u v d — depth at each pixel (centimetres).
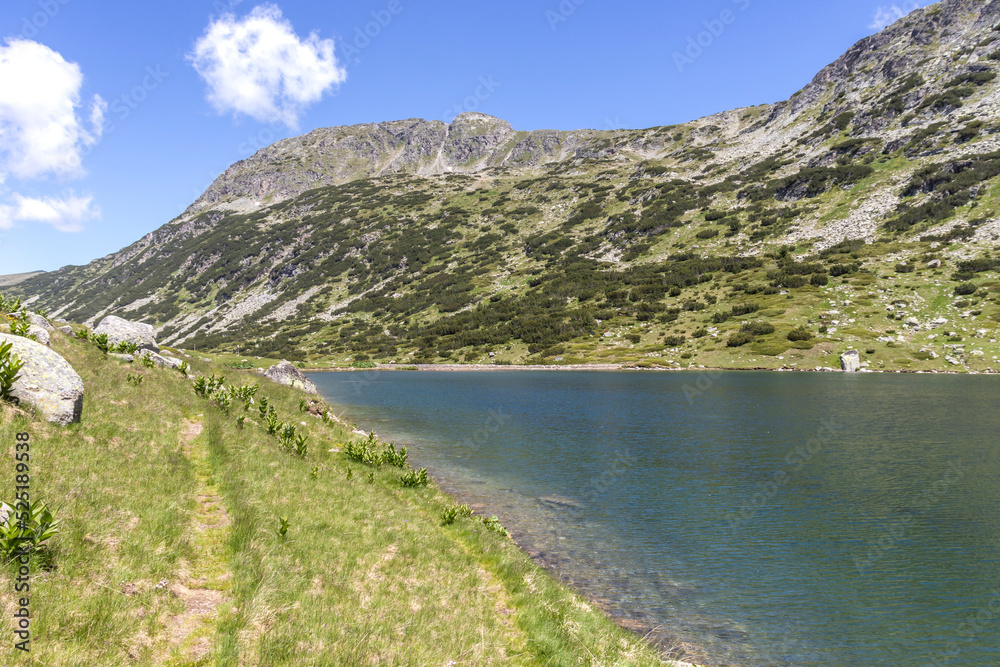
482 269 19888
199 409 2111
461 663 802
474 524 1756
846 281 11494
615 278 15750
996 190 12762
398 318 17712
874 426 4006
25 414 1160
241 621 734
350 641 761
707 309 12238
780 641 1262
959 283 10156
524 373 10419
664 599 1457
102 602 689
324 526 1253
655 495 2403
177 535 960
